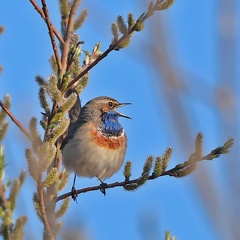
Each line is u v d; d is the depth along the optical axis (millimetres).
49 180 9492
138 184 10227
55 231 10109
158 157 10117
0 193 9117
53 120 9992
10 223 8703
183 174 9781
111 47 10633
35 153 9461
